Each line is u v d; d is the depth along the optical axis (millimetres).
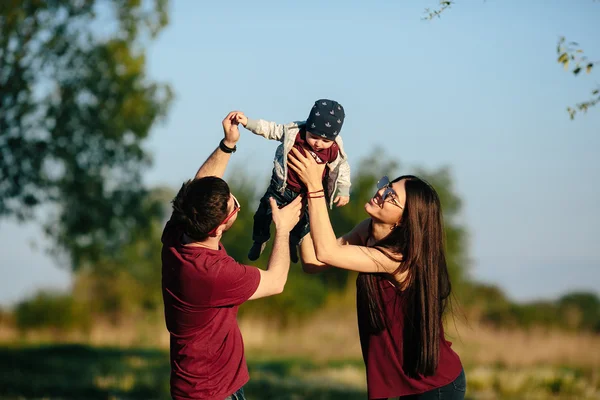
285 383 15648
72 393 13852
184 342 4008
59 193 17062
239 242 28438
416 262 4016
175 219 3938
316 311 30125
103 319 30188
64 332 28156
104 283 31266
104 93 16922
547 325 27422
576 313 28312
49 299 29156
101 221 18047
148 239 20672
